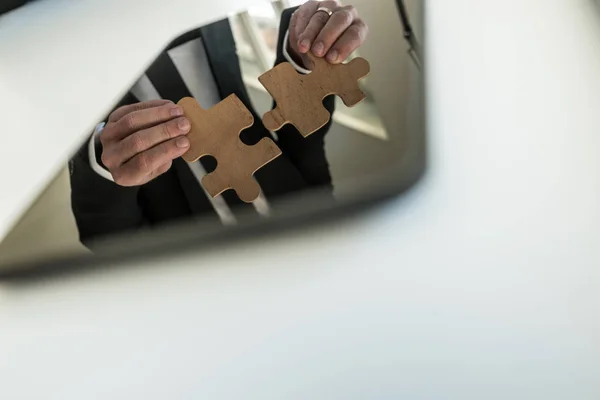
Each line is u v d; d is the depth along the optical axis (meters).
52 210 0.65
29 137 0.73
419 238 0.48
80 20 0.81
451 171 0.50
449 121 0.53
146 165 0.59
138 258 0.56
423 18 0.60
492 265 0.45
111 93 0.75
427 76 0.56
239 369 0.47
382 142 0.56
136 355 0.50
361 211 0.51
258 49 0.75
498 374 0.41
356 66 0.59
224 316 0.49
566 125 0.49
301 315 0.47
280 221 0.54
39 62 0.79
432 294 0.45
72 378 0.51
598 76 0.50
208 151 0.58
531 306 0.43
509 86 0.53
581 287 0.42
